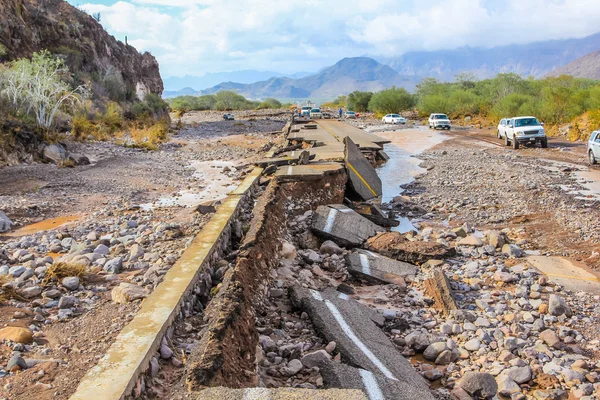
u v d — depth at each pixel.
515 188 18.38
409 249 10.84
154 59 74.00
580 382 6.03
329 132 33.47
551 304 8.12
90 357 5.43
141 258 9.20
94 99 42.06
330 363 5.81
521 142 30.56
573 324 7.72
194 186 18.11
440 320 8.05
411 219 14.95
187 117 78.25
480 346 7.02
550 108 43.84
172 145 33.06
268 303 7.66
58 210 13.87
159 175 20.44
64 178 18.53
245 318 5.91
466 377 6.02
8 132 21.36
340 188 15.18
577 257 10.83
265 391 4.18
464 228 13.12
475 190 18.48
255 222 9.51
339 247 11.45
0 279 7.72
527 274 9.73
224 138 39.34
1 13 38.84
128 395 4.64
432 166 24.66
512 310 8.32
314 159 17.61
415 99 88.38
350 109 94.81
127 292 7.07
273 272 8.74
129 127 41.09
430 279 9.12
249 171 20.06
